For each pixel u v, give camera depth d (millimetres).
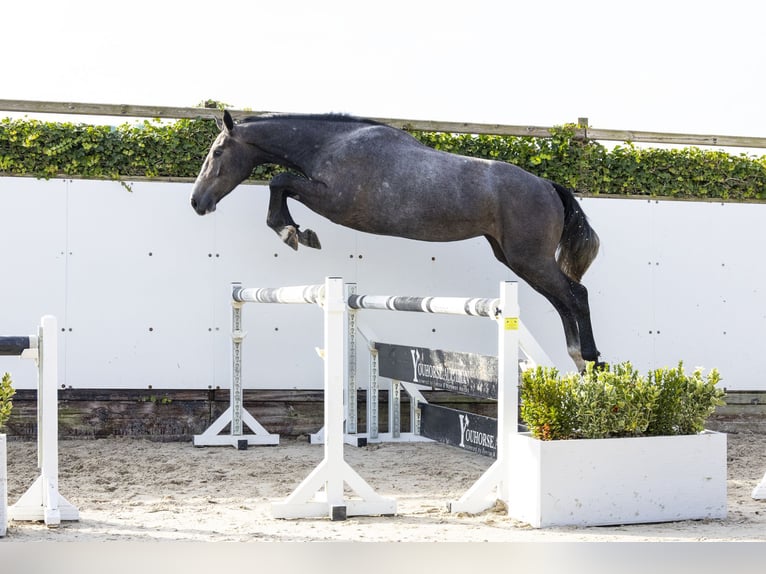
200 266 7164
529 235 6242
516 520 4293
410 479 5555
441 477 5625
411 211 6078
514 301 4500
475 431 5051
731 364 7883
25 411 6863
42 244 6973
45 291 6977
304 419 7234
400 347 6273
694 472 4301
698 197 7938
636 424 4234
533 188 6281
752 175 7965
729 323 7898
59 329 6973
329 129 6242
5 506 3807
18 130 6895
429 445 6922
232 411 6816
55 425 4250
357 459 6270
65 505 4184
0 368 6832
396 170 6062
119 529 4008
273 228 6242
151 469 5793
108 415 7020
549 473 4098
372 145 6102
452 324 7461
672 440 4270
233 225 7211
